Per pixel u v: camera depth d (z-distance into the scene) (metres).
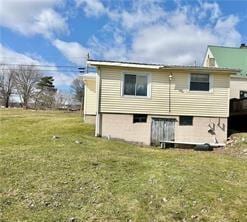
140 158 11.03
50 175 8.30
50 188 7.45
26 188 7.41
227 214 6.65
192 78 16.44
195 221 6.29
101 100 16.05
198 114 16.41
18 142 13.45
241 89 23.69
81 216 6.22
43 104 64.88
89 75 21.39
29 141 13.60
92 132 17.52
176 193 7.40
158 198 7.10
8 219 5.95
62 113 38.00
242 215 6.66
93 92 21.67
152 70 16.23
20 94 68.00
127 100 16.16
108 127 16.11
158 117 16.31
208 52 28.14
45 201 6.80
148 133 16.23
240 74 24.22
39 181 7.85
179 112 16.36
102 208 6.57
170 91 16.36
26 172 8.45
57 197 7.02
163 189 7.58
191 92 16.39
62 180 7.98
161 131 16.33
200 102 16.44
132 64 15.84
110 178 8.29
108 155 10.99
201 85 16.48
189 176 8.73
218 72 16.33
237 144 15.30
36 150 11.04
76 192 7.31
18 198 6.88
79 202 6.83
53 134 16.22
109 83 16.06
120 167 9.41
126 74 16.14
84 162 9.66
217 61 26.23
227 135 16.66
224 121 16.52
